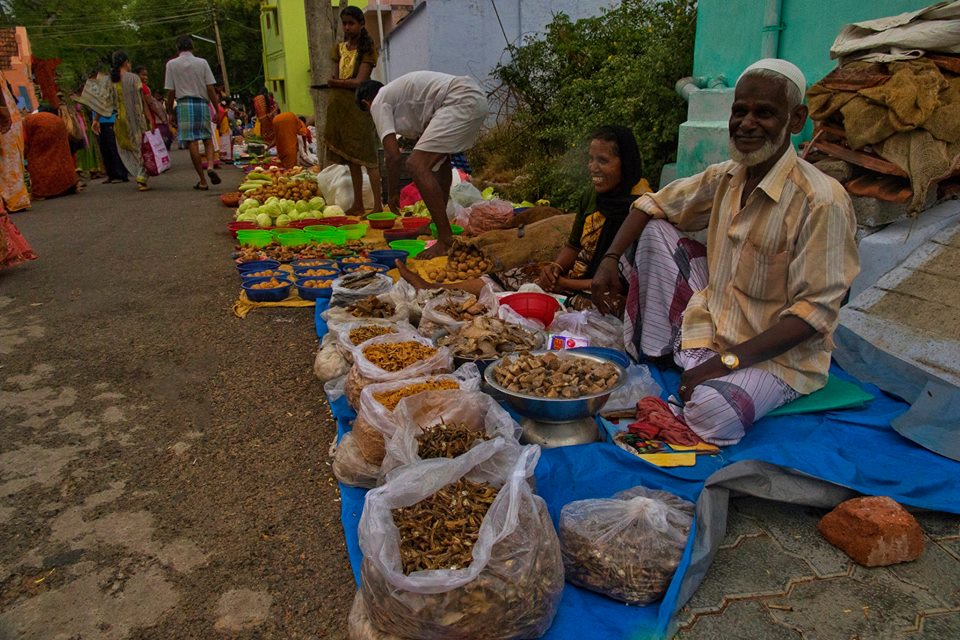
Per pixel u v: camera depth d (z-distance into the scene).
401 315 3.90
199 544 2.42
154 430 3.23
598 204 3.83
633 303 3.43
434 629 1.73
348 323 3.69
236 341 4.30
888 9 4.05
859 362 3.36
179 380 3.77
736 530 2.33
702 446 2.70
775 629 1.91
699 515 2.15
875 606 1.98
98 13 43.00
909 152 3.51
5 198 8.84
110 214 8.76
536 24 10.98
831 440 2.69
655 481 2.53
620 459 2.63
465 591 1.73
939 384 2.74
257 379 3.76
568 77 9.32
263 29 35.69
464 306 3.82
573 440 2.77
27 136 9.98
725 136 4.96
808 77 4.73
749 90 2.55
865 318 3.48
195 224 8.02
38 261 6.34
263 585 2.21
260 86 48.97
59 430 3.25
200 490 2.74
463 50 10.86
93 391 3.66
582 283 3.95
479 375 3.00
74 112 12.24
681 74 6.68
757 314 2.86
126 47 45.34
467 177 8.59
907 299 3.39
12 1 37.66
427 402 2.53
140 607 2.12
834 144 3.96
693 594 2.04
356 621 1.89
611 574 2.01
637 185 3.79
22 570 2.29
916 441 2.64
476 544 1.79
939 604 1.99
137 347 4.25
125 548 2.40
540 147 9.64
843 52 3.94
